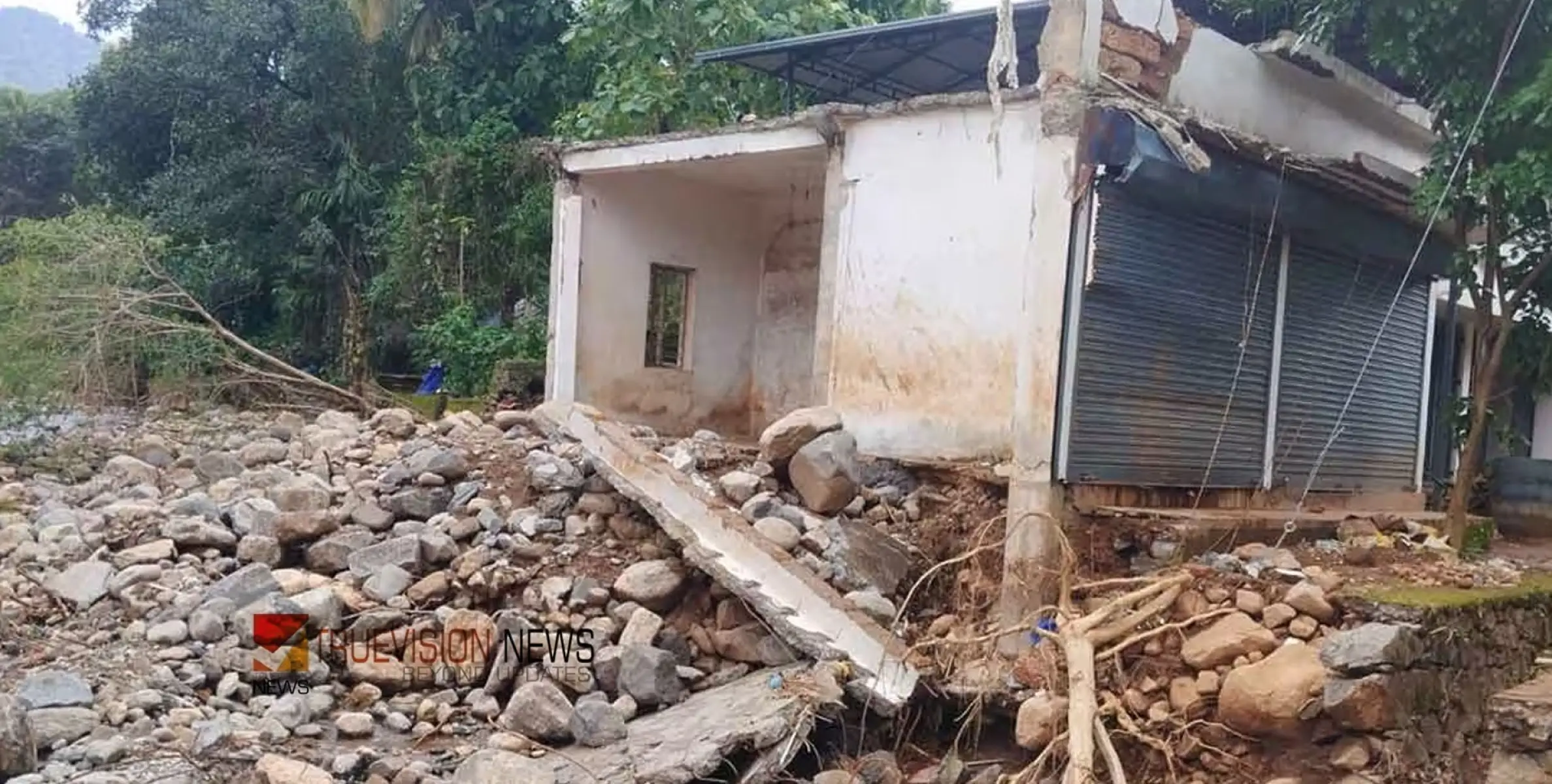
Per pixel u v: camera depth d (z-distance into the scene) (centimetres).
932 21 981
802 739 569
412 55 1947
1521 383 983
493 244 1688
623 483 754
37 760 514
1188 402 798
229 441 1120
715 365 1207
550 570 723
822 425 807
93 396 1276
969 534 757
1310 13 855
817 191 1158
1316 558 732
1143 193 733
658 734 586
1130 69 733
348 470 889
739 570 682
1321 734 551
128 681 602
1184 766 579
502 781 517
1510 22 753
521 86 1825
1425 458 1189
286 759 541
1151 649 618
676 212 1153
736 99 1470
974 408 789
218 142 2050
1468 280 861
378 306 1861
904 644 650
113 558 725
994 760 623
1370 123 992
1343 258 933
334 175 2041
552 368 1075
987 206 787
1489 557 867
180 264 1909
